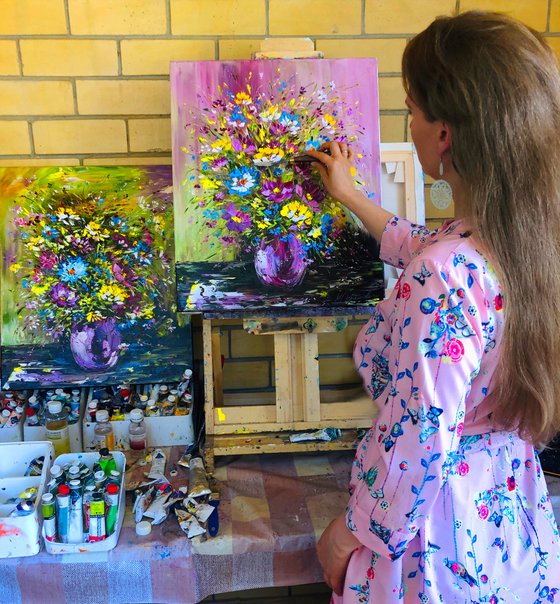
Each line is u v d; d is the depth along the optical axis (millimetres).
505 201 733
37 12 1480
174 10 1502
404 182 1466
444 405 736
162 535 1195
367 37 1560
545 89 734
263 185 1302
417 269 767
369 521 798
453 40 775
